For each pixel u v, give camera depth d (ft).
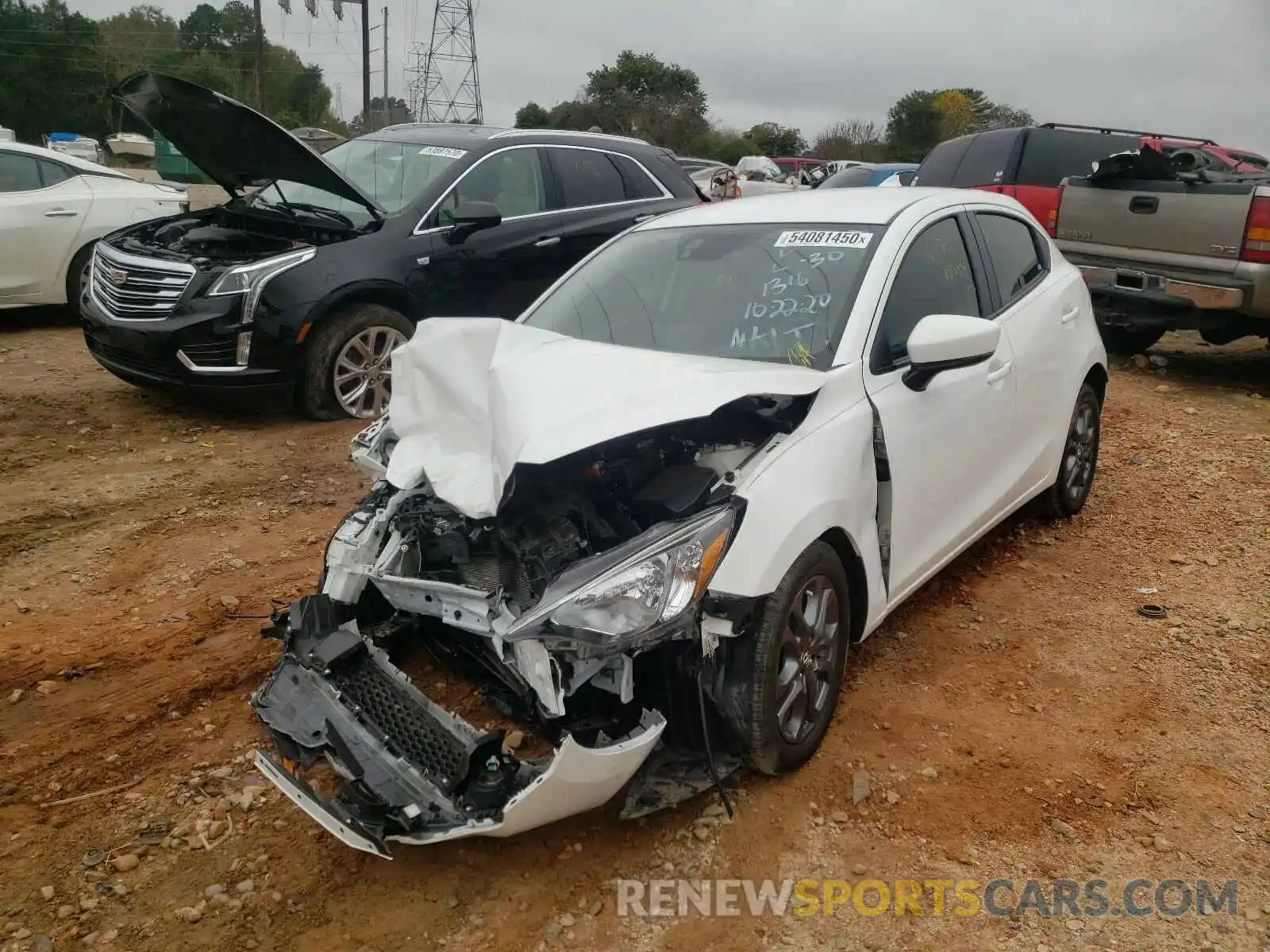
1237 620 14.16
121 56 223.51
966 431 13.09
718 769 10.06
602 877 9.46
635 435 9.55
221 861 9.66
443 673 11.43
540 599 8.89
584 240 25.53
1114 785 10.71
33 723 11.76
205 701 12.23
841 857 9.72
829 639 10.82
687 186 28.30
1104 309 27.99
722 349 11.99
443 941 8.74
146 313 21.85
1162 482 19.79
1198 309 25.64
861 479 10.93
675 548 8.95
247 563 15.79
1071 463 17.16
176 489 18.84
